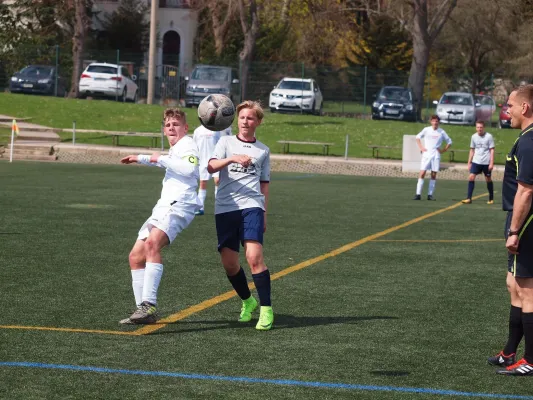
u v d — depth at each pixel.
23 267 30.41
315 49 165.50
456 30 173.88
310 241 39.50
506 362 19.39
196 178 23.14
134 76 142.00
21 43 154.50
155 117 119.25
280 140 108.88
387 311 25.16
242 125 22.73
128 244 36.34
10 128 106.50
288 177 85.31
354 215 51.44
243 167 22.48
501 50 173.50
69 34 160.75
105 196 57.44
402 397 16.97
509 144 112.94
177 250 35.47
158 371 18.33
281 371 18.58
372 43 169.75
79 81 138.12
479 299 27.27
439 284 29.69
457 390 17.56
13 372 17.94
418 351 20.64
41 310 23.94
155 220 22.72
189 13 172.38
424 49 135.75
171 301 25.67
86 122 114.25
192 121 112.69
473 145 63.09
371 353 20.34
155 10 126.50
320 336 21.91
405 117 131.00
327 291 28.00
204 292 27.11
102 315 23.53
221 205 22.67
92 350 19.88
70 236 38.19
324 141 109.88
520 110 18.70
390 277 30.84
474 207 60.16
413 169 94.25
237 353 19.98
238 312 24.45
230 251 22.83
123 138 107.56
